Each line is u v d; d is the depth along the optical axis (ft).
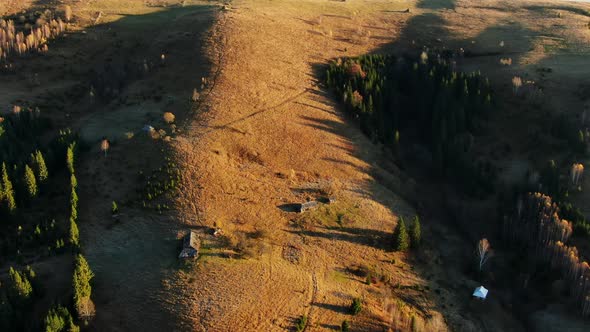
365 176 350.43
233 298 238.68
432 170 386.32
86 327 225.56
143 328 226.38
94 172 319.47
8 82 430.20
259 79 419.33
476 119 406.00
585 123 377.30
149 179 308.19
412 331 242.17
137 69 448.24
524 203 324.39
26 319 227.40
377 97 419.95
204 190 301.63
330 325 234.58
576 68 448.65
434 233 331.16
